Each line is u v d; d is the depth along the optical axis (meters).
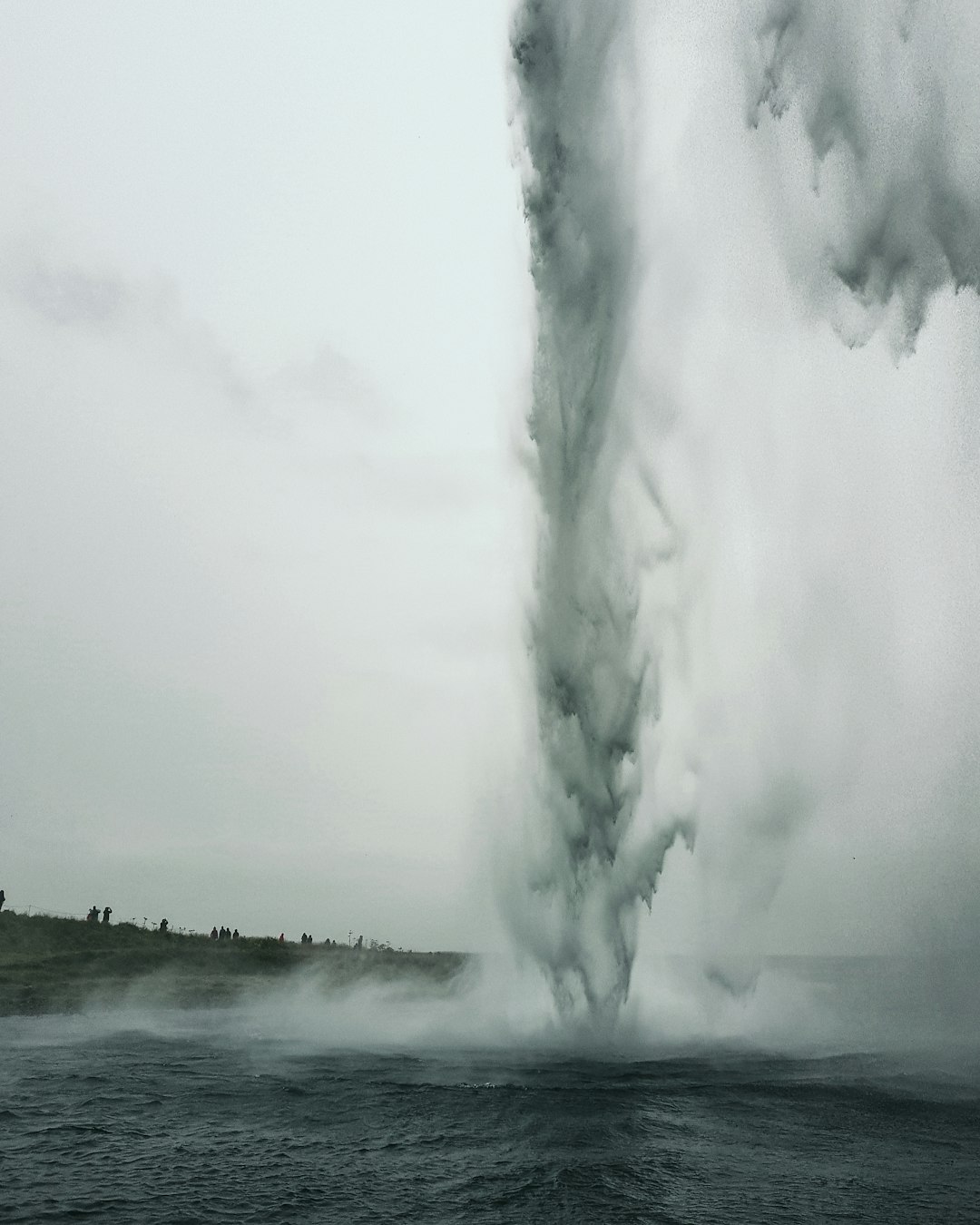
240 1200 13.01
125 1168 14.66
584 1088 20.86
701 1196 13.17
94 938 69.50
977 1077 22.55
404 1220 12.19
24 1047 29.19
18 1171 14.47
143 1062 25.41
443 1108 18.83
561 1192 13.27
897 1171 14.45
